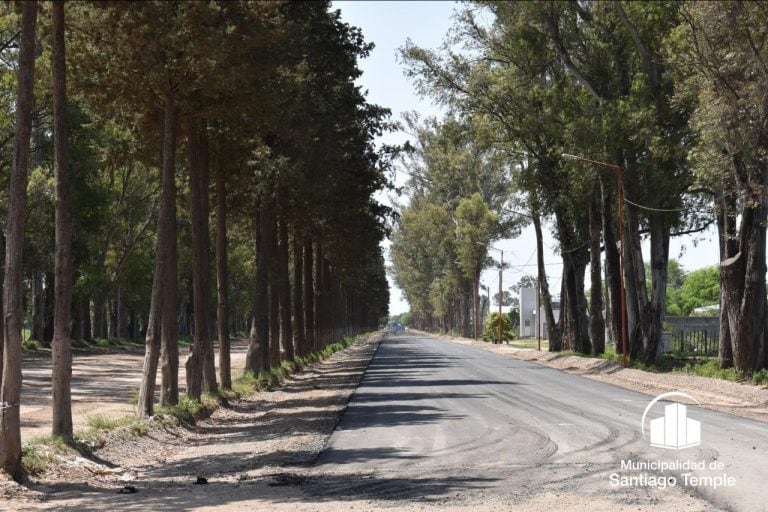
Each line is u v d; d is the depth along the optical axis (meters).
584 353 61.91
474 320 120.62
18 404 14.80
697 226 55.59
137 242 76.38
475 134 57.94
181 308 106.94
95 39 21.58
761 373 35.00
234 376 42.97
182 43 21.45
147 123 25.42
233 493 13.43
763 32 31.69
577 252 62.91
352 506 11.85
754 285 36.94
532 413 24.47
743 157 34.59
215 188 36.56
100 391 35.06
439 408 26.39
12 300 14.99
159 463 17.98
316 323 74.38
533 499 12.09
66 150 18.69
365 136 43.97
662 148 43.84
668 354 55.28
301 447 18.59
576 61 50.19
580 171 47.62
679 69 38.16
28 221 49.94
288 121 31.44
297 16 33.72
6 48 39.16
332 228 52.53
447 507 11.62
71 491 14.17
